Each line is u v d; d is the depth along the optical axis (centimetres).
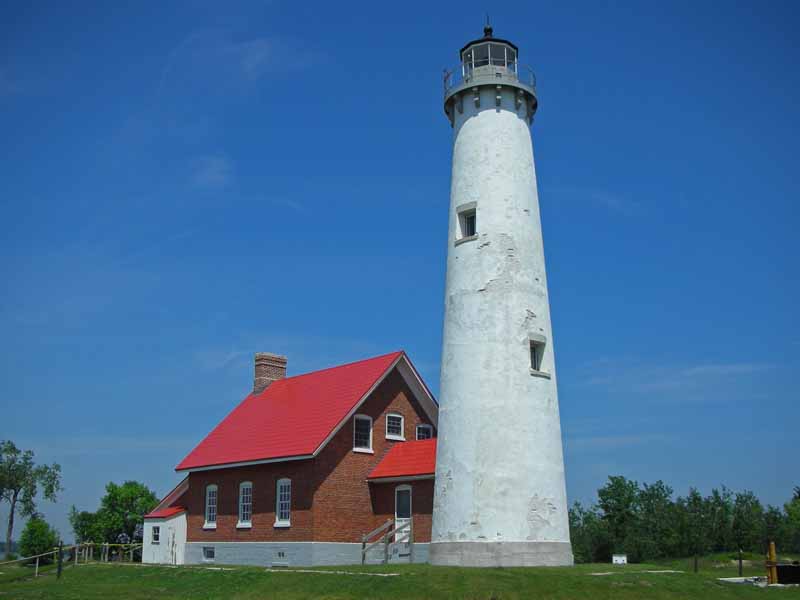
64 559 4650
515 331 2533
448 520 2461
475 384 2503
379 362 3700
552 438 2536
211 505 3875
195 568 3062
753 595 2270
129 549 4900
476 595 2000
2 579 3344
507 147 2706
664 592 2139
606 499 4822
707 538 4569
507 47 2839
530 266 2634
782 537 4641
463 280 2633
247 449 3688
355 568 2588
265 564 3438
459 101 2814
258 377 4353
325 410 3538
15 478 7594
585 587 2086
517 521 2373
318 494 3278
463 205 2709
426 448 3362
